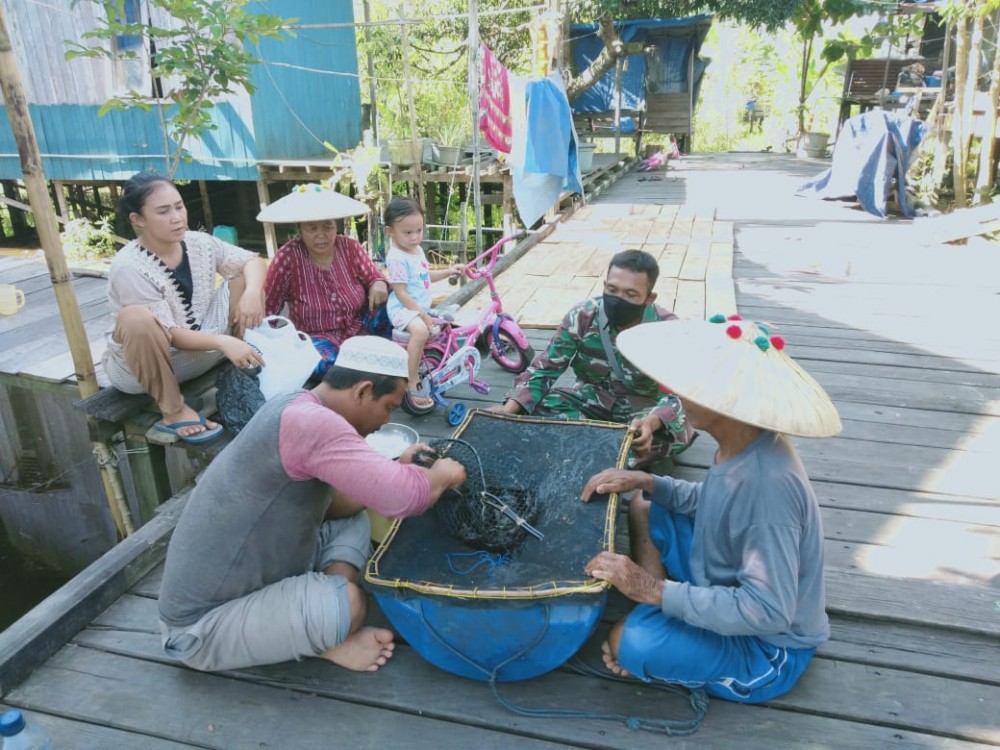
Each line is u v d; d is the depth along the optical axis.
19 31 9.86
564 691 2.06
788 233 8.14
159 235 3.01
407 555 2.05
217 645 2.02
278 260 3.60
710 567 1.90
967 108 8.66
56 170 10.57
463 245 9.42
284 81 10.28
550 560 2.00
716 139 24.72
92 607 2.39
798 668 1.97
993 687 2.03
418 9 14.30
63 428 5.89
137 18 9.22
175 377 3.24
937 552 2.60
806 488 1.78
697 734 1.91
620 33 14.87
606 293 2.74
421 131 11.30
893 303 5.46
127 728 1.98
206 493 1.96
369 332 3.89
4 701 2.08
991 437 3.40
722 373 1.74
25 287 5.90
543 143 7.41
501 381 4.10
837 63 18.23
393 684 2.09
